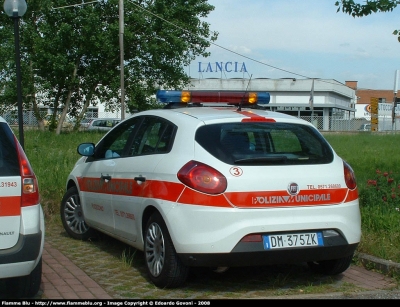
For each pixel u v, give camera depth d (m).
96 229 6.76
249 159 4.90
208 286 5.34
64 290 5.12
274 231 4.80
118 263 6.14
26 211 4.41
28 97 29.06
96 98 31.33
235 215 4.72
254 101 6.31
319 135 5.49
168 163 5.12
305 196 4.94
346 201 5.14
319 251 4.95
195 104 6.27
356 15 9.48
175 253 4.99
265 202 4.80
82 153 6.71
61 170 11.06
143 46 29.11
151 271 5.29
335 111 60.53
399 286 5.43
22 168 4.46
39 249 4.48
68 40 28.28
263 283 5.48
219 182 4.76
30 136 21.08
